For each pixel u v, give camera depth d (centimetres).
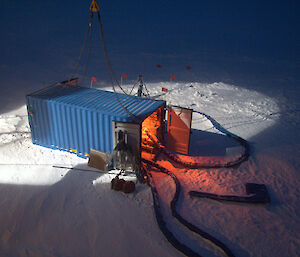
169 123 1278
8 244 755
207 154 1315
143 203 946
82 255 732
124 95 1359
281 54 3719
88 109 1138
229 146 1391
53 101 1202
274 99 2122
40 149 1302
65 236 791
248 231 834
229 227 848
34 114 1278
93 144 1208
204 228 838
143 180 1059
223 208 935
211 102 2042
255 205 951
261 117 1769
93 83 2358
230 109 1911
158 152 1322
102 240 782
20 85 2177
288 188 1052
